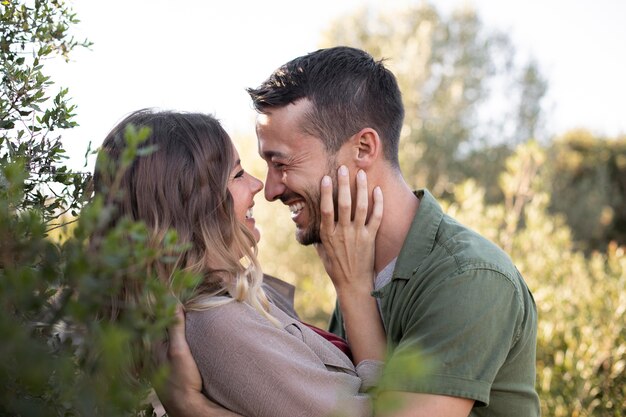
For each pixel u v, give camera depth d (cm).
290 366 154
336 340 193
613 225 1603
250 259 171
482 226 486
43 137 133
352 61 198
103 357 84
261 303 168
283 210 780
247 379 153
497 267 168
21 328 83
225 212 170
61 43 144
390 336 181
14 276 81
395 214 196
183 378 155
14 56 140
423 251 179
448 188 1289
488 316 161
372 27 1410
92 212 84
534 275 459
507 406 174
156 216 160
